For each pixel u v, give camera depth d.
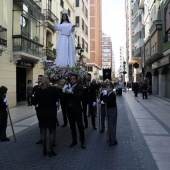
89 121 10.73
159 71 25.75
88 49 46.94
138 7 41.81
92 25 59.00
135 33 46.50
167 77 23.97
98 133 8.32
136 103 19.55
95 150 6.31
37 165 5.21
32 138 7.52
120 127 9.37
